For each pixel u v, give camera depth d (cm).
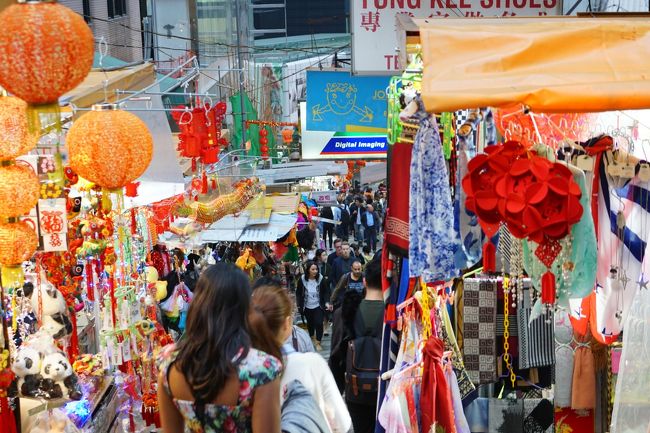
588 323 587
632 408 557
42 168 592
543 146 484
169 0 2166
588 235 485
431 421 578
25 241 540
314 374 494
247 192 1698
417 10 1053
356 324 745
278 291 467
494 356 631
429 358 579
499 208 459
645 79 426
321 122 1323
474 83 426
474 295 630
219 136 1082
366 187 4288
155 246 1375
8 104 508
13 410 607
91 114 571
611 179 549
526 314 630
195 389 332
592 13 546
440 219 516
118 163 566
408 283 595
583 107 414
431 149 514
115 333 795
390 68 1062
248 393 332
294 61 3241
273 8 4509
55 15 413
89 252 733
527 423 632
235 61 2558
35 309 657
